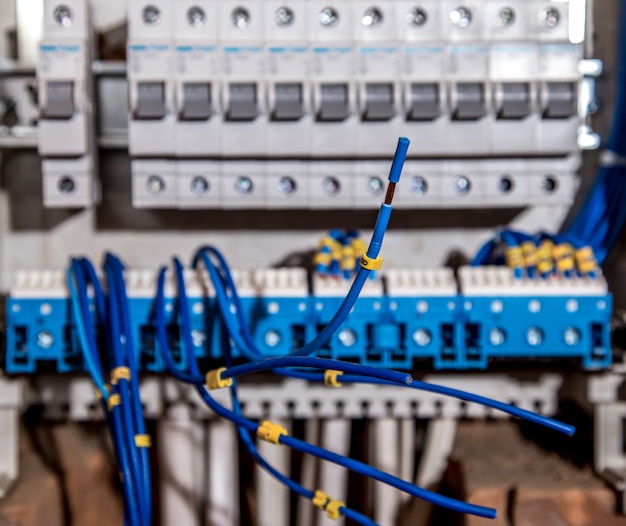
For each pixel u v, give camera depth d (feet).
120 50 3.69
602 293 3.05
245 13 3.33
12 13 3.66
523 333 3.04
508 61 3.30
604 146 3.76
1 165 3.69
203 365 3.29
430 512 3.32
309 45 3.26
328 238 3.16
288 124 3.27
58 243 3.72
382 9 3.34
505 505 2.97
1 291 3.72
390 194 2.06
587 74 3.70
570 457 3.29
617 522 2.93
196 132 3.25
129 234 3.73
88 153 3.33
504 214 3.79
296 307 3.03
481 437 3.51
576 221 3.68
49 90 3.22
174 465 3.23
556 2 3.38
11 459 3.06
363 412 3.22
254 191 3.34
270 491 3.31
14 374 3.07
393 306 3.02
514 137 3.32
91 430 3.51
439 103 3.27
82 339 2.82
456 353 3.02
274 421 3.22
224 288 2.92
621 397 3.09
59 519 3.20
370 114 3.22
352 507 3.63
